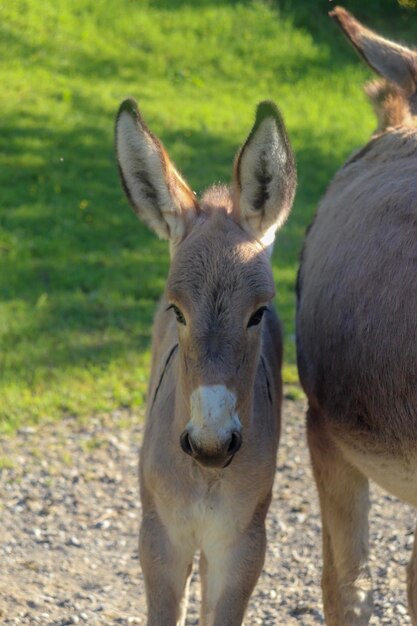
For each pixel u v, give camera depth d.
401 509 11.61
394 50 9.62
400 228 7.13
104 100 27.00
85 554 10.59
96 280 17.98
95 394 14.20
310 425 8.11
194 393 6.31
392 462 7.05
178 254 6.78
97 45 30.84
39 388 14.24
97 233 19.95
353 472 7.93
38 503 11.61
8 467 12.29
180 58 31.47
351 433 7.35
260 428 7.51
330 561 8.21
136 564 10.44
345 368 7.29
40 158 22.98
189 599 10.02
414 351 6.66
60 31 30.94
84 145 24.03
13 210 20.48
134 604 9.57
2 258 18.45
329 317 7.55
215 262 6.55
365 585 8.17
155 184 7.11
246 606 7.63
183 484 7.41
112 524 11.25
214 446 6.19
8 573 10.01
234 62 32.09
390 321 6.86
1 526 11.08
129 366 15.01
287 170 7.00
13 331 15.82
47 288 17.53
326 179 24.45
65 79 28.02
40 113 25.47
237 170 7.01
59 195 21.39
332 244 7.87
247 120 27.44
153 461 7.50
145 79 29.44
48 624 8.99
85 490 11.96
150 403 8.12
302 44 34.25
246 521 7.53
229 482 7.38
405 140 8.18
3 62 28.27
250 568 7.57
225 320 6.39
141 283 17.94
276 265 18.97
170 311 8.67
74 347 15.46
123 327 16.23
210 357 6.32
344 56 34.56
